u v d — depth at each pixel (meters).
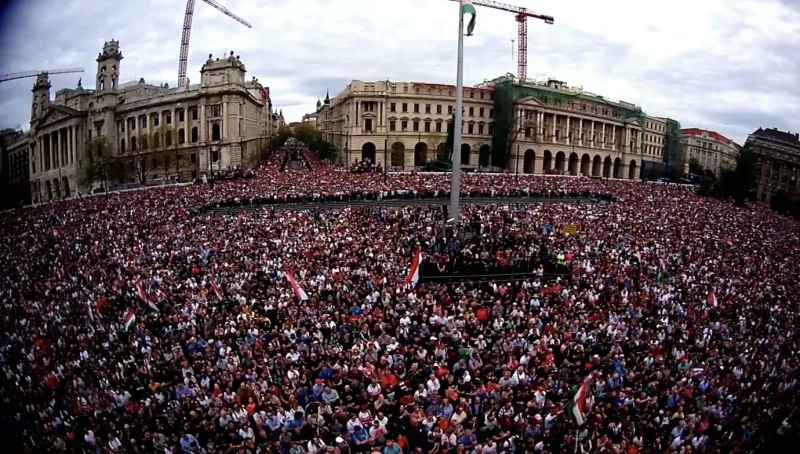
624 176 144.00
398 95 122.00
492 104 128.25
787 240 48.25
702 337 25.38
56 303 26.64
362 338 22.98
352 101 122.44
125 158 108.44
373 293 27.77
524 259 36.03
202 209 54.22
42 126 88.81
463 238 41.44
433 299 28.00
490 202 65.50
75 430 16.61
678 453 16.83
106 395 18.77
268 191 62.78
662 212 57.00
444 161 113.06
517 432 17.19
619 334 24.55
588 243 41.34
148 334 23.97
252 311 26.25
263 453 15.78
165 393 19.20
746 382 20.98
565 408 17.89
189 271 32.72
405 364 21.23
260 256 35.06
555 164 130.62
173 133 108.31
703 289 32.41
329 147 127.19
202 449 16.20
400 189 66.06
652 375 20.84
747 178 73.25
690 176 145.12
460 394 18.95
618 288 31.45
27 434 16.23
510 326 24.88
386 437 17.14
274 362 20.69
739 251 42.72
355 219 45.84
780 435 18.28
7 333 22.31
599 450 16.16
